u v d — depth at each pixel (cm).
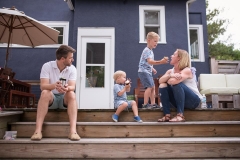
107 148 212
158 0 609
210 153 214
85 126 245
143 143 213
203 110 272
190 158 213
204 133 249
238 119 273
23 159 208
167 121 256
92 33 585
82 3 596
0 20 390
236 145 215
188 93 258
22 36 422
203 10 712
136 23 596
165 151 213
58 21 671
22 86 456
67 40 664
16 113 252
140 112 272
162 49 589
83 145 212
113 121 268
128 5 603
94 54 579
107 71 573
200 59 682
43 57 651
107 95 562
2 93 338
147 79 319
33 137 212
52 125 241
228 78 539
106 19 593
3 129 233
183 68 266
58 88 222
